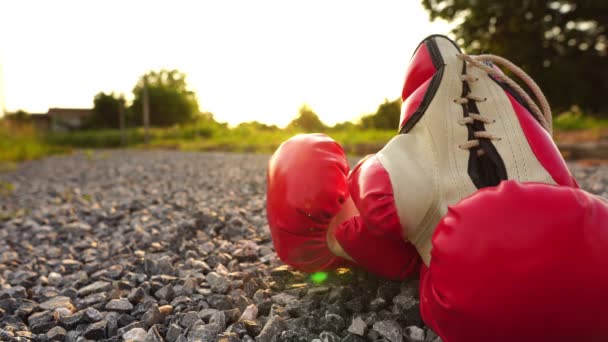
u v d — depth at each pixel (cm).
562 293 31
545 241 31
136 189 177
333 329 49
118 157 424
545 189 33
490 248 32
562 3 401
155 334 51
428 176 41
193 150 530
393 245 48
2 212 139
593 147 227
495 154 40
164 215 117
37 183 221
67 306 62
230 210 117
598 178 149
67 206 141
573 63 407
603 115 425
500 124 41
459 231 34
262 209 118
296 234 54
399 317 50
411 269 50
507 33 405
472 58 43
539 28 398
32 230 112
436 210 40
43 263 84
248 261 76
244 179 193
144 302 60
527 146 40
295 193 51
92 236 103
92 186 197
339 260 55
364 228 47
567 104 414
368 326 50
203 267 72
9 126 523
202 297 61
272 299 58
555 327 32
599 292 31
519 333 32
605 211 33
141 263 75
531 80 45
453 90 42
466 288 33
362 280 59
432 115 42
